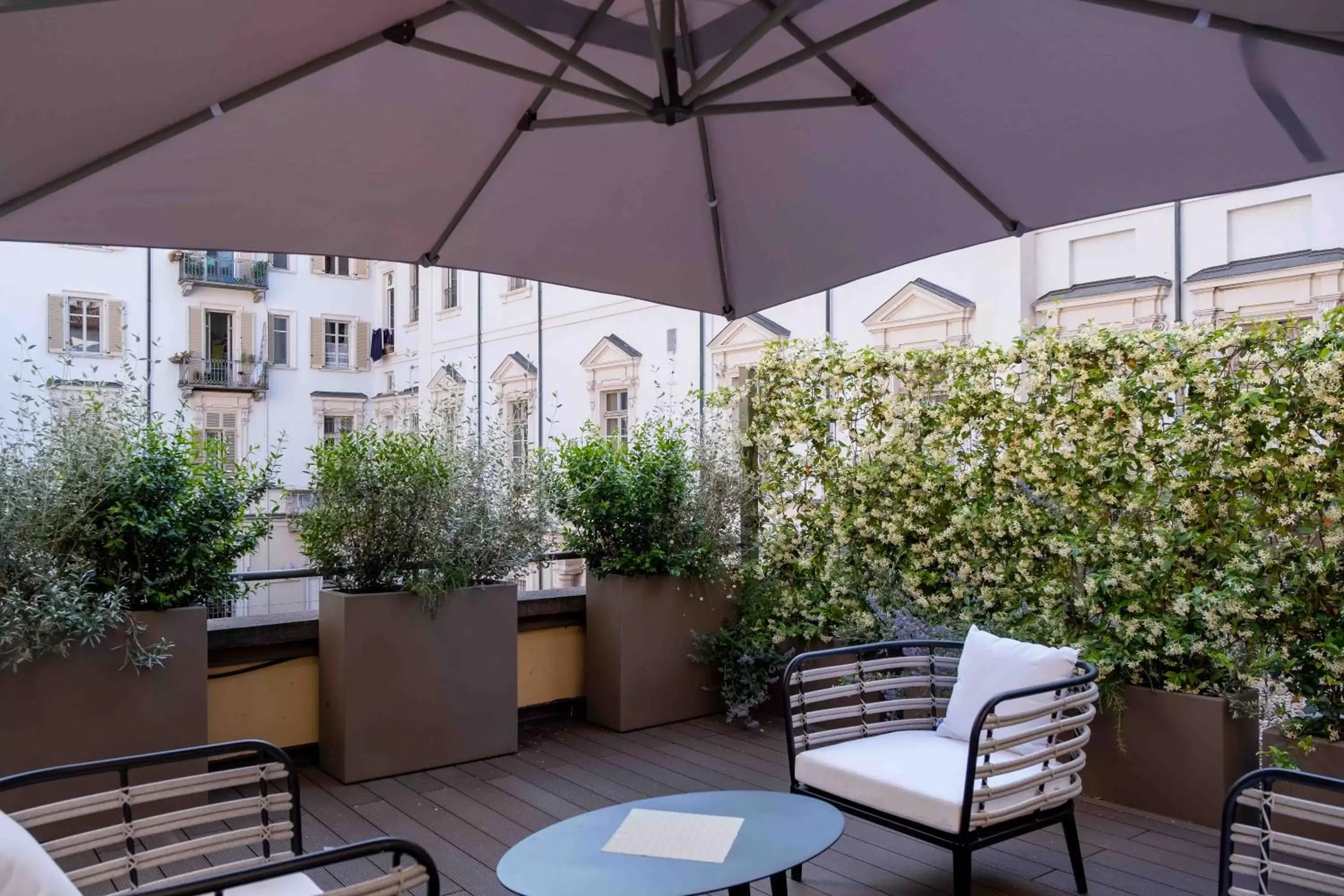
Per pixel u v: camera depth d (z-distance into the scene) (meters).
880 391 5.22
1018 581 4.54
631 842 2.53
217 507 4.09
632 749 4.98
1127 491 4.16
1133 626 4.02
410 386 16.06
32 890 1.56
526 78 2.07
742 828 2.63
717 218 3.01
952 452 4.82
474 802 4.18
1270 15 1.70
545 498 5.16
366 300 17.58
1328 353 3.55
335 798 4.23
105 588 3.84
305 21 1.94
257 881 1.78
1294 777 2.16
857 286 9.22
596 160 2.73
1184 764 3.89
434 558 4.64
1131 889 3.24
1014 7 2.01
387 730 4.51
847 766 3.15
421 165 2.55
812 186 2.81
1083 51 2.07
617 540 5.45
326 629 4.56
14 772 3.58
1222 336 3.86
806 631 5.36
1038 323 7.95
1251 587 3.69
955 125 2.42
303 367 17.03
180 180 2.32
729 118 2.63
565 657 5.62
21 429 3.76
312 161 2.41
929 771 3.08
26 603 3.50
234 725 4.55
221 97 2.10
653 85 2.46
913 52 2.23
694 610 5.57
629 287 3.24
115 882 3.34
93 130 2.04
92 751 3.73
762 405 5.84
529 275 3.10
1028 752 3.21
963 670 3.53
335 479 4.57
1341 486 3.56
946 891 3.25
